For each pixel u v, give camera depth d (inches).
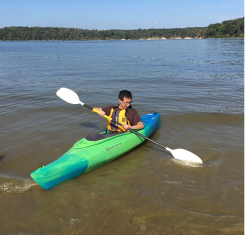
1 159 155.9
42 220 105.3
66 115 237.8
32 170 144.8
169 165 149.5
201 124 213.6
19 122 217.8
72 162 135.6
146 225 101.5
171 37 6560.0
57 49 1592.0
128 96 159.3
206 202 115.0
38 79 438.0
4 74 493.7
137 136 173.5
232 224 101.2
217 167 144.5
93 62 738.2
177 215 107.0
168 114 240.4
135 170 145.0
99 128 206.4
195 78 440.5
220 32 3919.8
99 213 108.9
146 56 955.3
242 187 125.4
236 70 534.9
